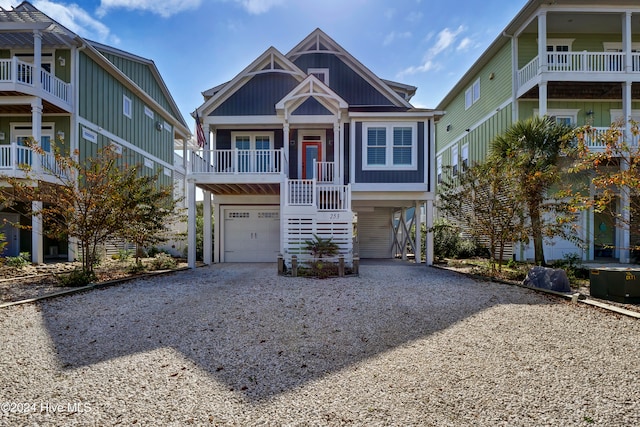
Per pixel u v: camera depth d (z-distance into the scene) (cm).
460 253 1573
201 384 327
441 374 345
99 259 1113
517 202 925
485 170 966
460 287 793
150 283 859
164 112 2069
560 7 1241
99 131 1495
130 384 327
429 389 315
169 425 262
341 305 622
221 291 751
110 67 1523
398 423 263
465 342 435
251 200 1459
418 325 507
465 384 324
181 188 2577
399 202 1414
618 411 277
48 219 871
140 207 952
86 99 1416
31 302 630
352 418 271
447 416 272
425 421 265
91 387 321
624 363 367
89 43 1430
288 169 1313
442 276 971
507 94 1479
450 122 2175
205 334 468
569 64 1277
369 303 636
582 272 965
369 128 1274
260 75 1365
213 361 381
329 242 1042
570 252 1328
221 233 1455
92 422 266
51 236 873
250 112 1358
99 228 871
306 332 478
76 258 1326
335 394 308
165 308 602
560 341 435
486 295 704
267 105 1358
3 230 1419
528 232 928
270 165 1230
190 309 595
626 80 1235
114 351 407
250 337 457
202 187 1291
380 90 1427
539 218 952
